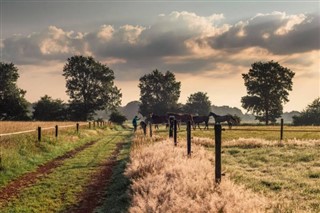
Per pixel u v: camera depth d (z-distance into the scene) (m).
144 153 16.56
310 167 15.22
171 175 10.85
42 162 19.94
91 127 53.50
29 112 102.31
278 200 9.58
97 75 119.31
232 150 22.44
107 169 17.30
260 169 15.13
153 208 7.93
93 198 11.77
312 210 8.80
